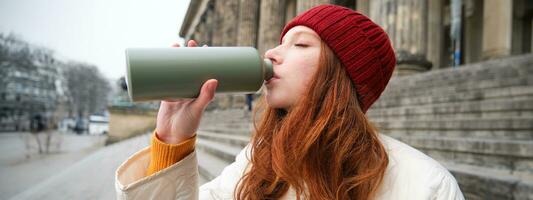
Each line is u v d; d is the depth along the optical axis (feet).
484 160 10.49
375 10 39.88
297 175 3.10
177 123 3.11
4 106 176.55
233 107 75.20
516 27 65.92
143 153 3.48
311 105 3.12
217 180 4.24
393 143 3.44
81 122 161.38
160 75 2.66
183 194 3.21
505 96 16.76
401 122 18.12
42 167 51.85
